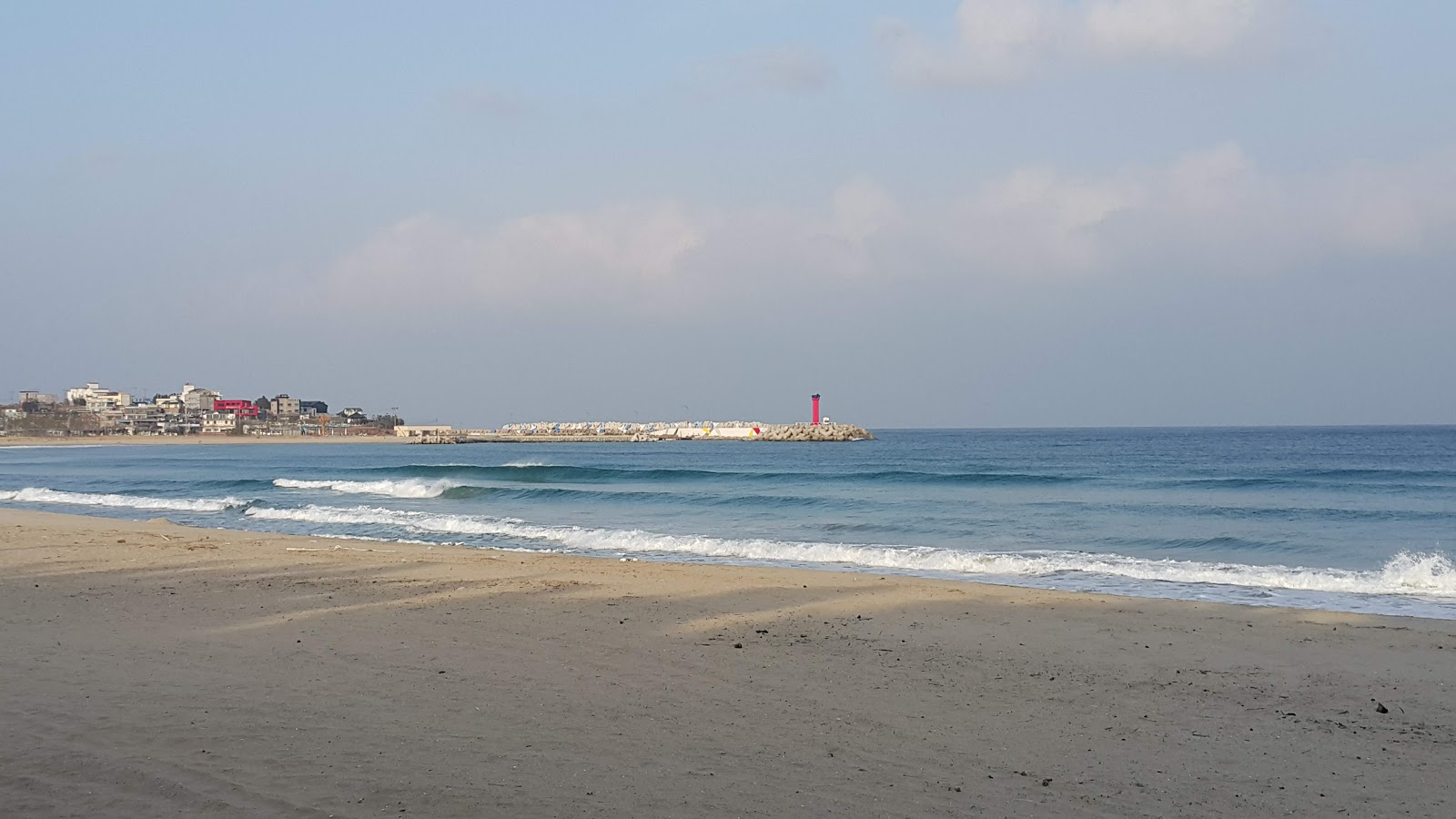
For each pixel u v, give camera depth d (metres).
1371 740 7.34
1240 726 7.67
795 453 106.75
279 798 5.62
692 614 12.57
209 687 8.20
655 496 37.91
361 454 115.88
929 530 26.41
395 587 14.69
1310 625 12.16
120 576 15.69
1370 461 68.38
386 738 6.82
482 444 165.38
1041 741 7.19
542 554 19.69
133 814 5.35
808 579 16.05
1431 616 13.62
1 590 14.05
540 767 6.28
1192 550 22.06
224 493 41.62
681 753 6.67
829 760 6.61
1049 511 31.28
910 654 10.28
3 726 6.96
